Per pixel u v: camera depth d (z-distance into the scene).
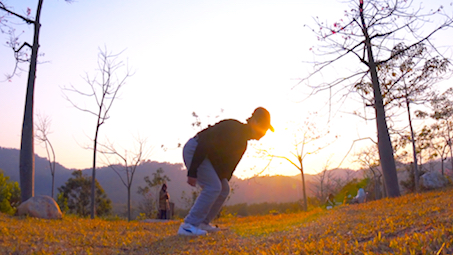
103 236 4.90
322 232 4.03
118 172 19.31
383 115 12.09
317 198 27.53
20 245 3.83
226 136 4.40
